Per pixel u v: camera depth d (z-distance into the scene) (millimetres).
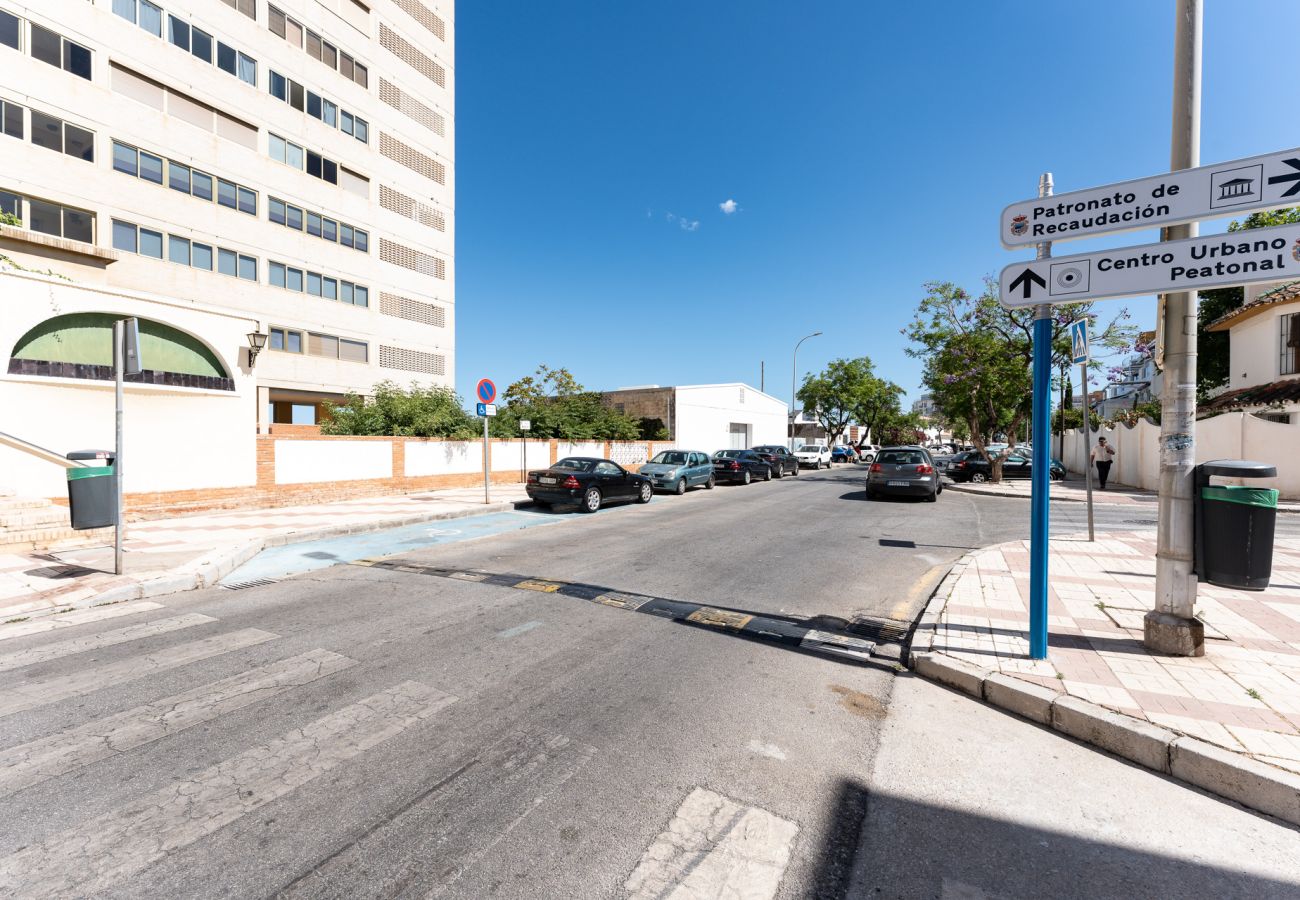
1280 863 2332
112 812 2549
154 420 10641
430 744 3143
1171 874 2266
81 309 9734
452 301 35062
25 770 2861
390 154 31266
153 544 8250
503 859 2289
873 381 43312
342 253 28750
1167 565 4203
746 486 21781
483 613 5484
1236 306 19828
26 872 2188
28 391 9219
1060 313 18438
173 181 22453
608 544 9203
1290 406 14055
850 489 19922
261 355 25328
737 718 3494
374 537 9844
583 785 2789
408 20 32344
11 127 18531
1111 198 3881
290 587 6484
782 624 5266
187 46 22781
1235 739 2982
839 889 2170
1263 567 3861
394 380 31375
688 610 5633
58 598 5652
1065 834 2504
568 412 23734
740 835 2455
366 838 2402
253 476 12164
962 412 22531
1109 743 3174
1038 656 4098
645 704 3652
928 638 4598
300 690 3795
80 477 6355
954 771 2977
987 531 10656
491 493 16141
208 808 2582
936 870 2277
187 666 4184
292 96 26562
